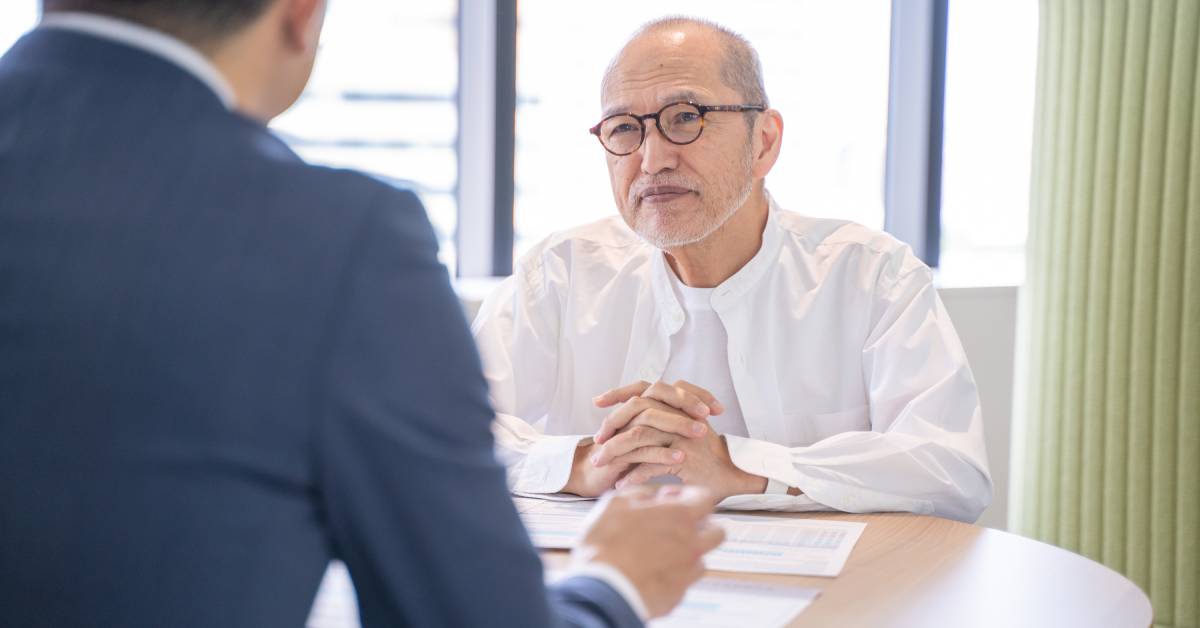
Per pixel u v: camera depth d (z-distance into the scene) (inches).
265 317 24.2
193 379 23.9
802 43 132.1
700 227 69.9
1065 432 116.3
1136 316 111.6
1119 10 111.0
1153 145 109.8
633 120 69.4
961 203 139.6
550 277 80.9
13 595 24.1
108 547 23.6
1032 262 119.3
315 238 24.9
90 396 23.8
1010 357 125.0
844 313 75.2
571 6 123.7
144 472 23.7
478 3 121.9
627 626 30.1
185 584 23.6
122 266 24.3
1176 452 110.7
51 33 27.2
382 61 120.0
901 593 45.3
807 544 52.7
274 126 117.5
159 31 26.9
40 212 24.9
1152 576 112.2
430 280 25.9
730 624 40.4
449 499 24.7
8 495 23.9
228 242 24.6
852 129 135.8
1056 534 117.3
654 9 125.8
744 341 74.5
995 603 44.1
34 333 24.2
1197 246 108.2
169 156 25.4
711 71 69.1
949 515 64.1
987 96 138.3
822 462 61.7
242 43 27.7
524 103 124.1
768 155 73.6
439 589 24.7
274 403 24.1
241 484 23.9
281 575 24.0
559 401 80.7
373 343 24.5
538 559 26.7
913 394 69.7
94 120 25.8
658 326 77.0
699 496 35.4
